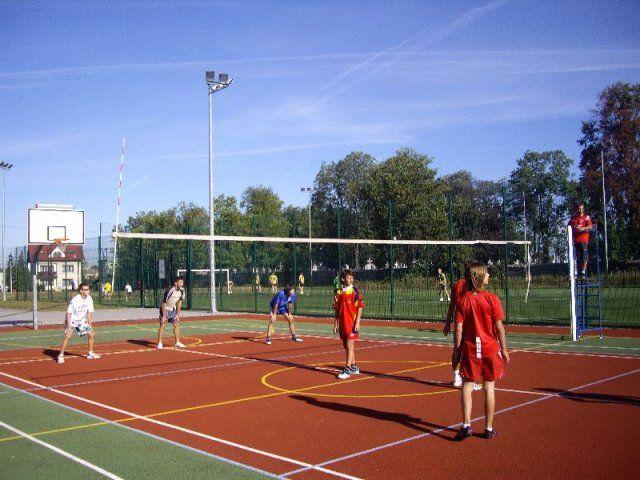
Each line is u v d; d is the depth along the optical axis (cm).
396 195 4297
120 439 724
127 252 3769
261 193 8475
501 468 590
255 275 2853
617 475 565
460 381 1000
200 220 5231
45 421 822
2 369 1302
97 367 1309
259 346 1642
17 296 5000
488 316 688
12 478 589
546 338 1648
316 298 3275
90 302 1441
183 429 766
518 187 8569
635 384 992
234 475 586
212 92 2709
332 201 8238
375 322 2244
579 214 1647
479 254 3425
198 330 2158
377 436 714
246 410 865
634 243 4009
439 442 682
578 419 770
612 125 5216
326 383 1062
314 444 687
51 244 2361
